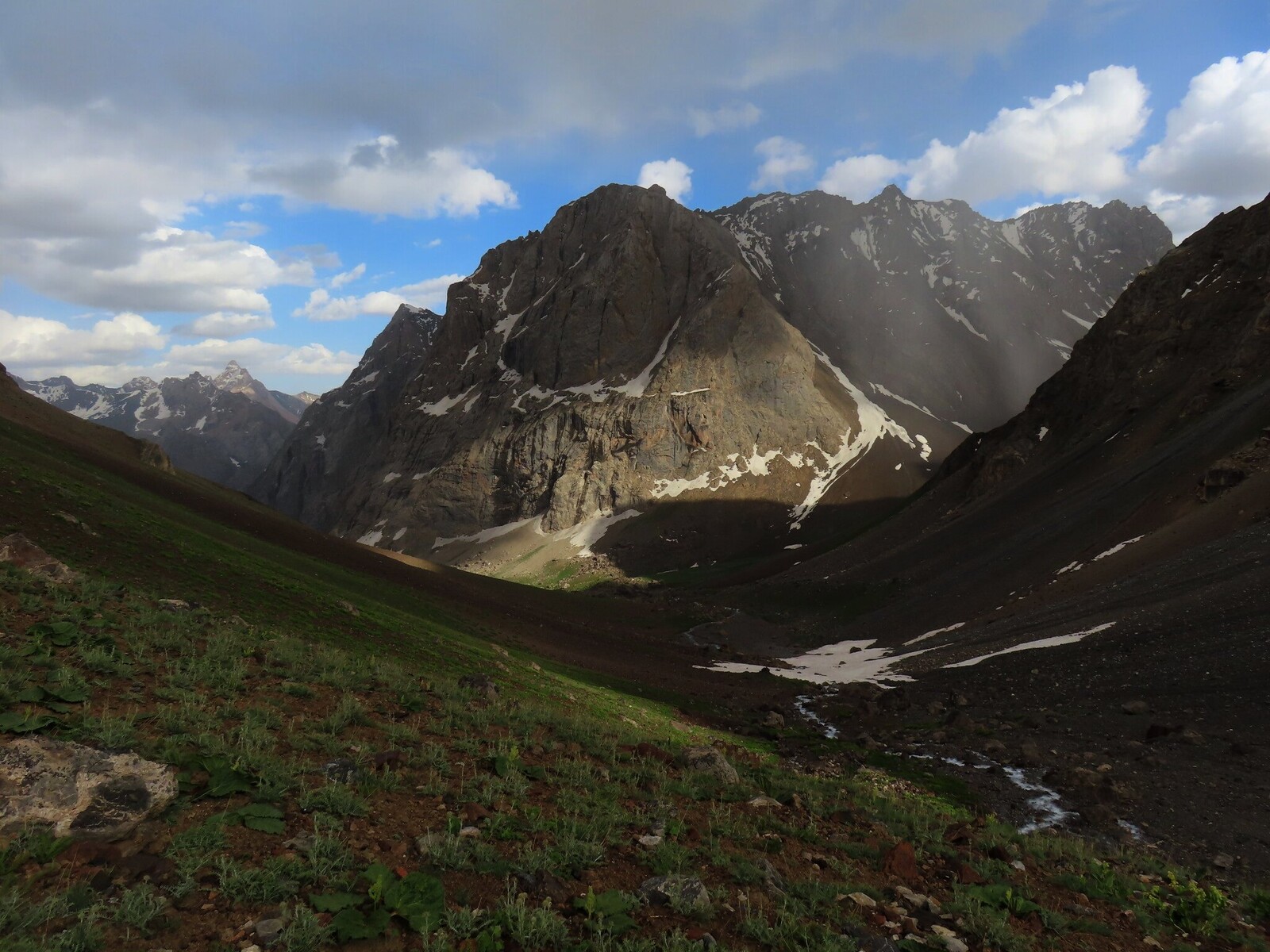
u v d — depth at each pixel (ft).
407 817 36.04
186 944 22.93
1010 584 279.49
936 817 69.10
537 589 424.05
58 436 231.50
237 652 62.03
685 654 272.92
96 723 35.70
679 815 46.68
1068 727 128.36
